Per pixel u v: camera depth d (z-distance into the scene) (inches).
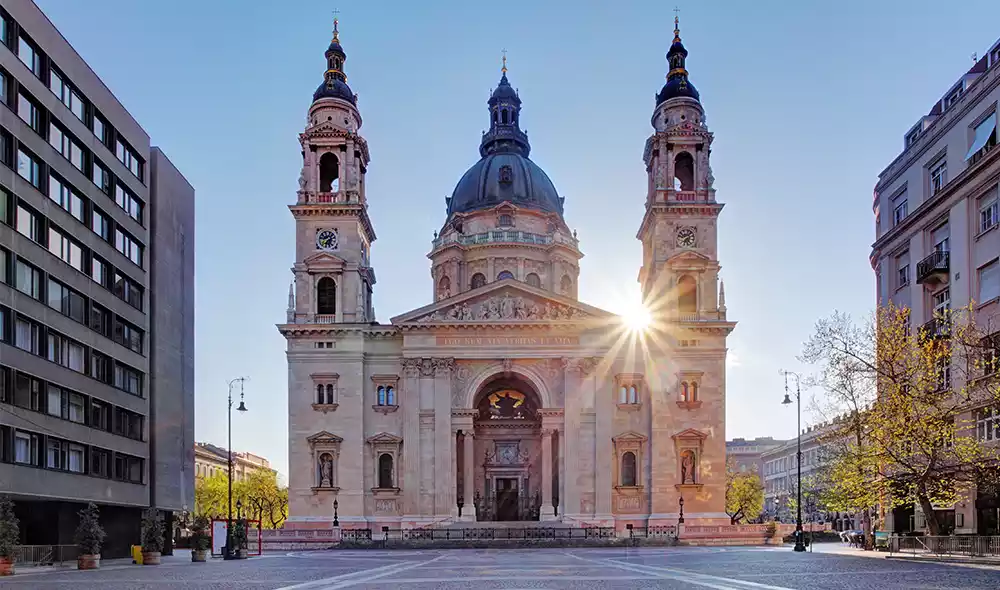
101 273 2775.6
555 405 3826.3
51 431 2405.3
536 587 1235.9
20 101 2309.3
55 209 2470.5
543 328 3833.7
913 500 2212.1
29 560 2233.0
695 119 4040.4
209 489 6023.6
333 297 3944.4
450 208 5068.9
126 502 2871.6
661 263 3932.1
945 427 2020.2
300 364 3848.4
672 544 3395.7
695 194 4001.0
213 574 1662.2
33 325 2346.2
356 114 4097.0
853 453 2363.4
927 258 2346.2
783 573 1501.0
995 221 2096.5
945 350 2058.3
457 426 3806.6
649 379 3826.3
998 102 2091.5
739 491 5940.0
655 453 3772.1
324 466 3791.8
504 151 5123.0
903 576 1387.8
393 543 3341.5
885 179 2733.8
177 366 3363.7
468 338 3831.2
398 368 3885.3
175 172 3410.4
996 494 2116.1
